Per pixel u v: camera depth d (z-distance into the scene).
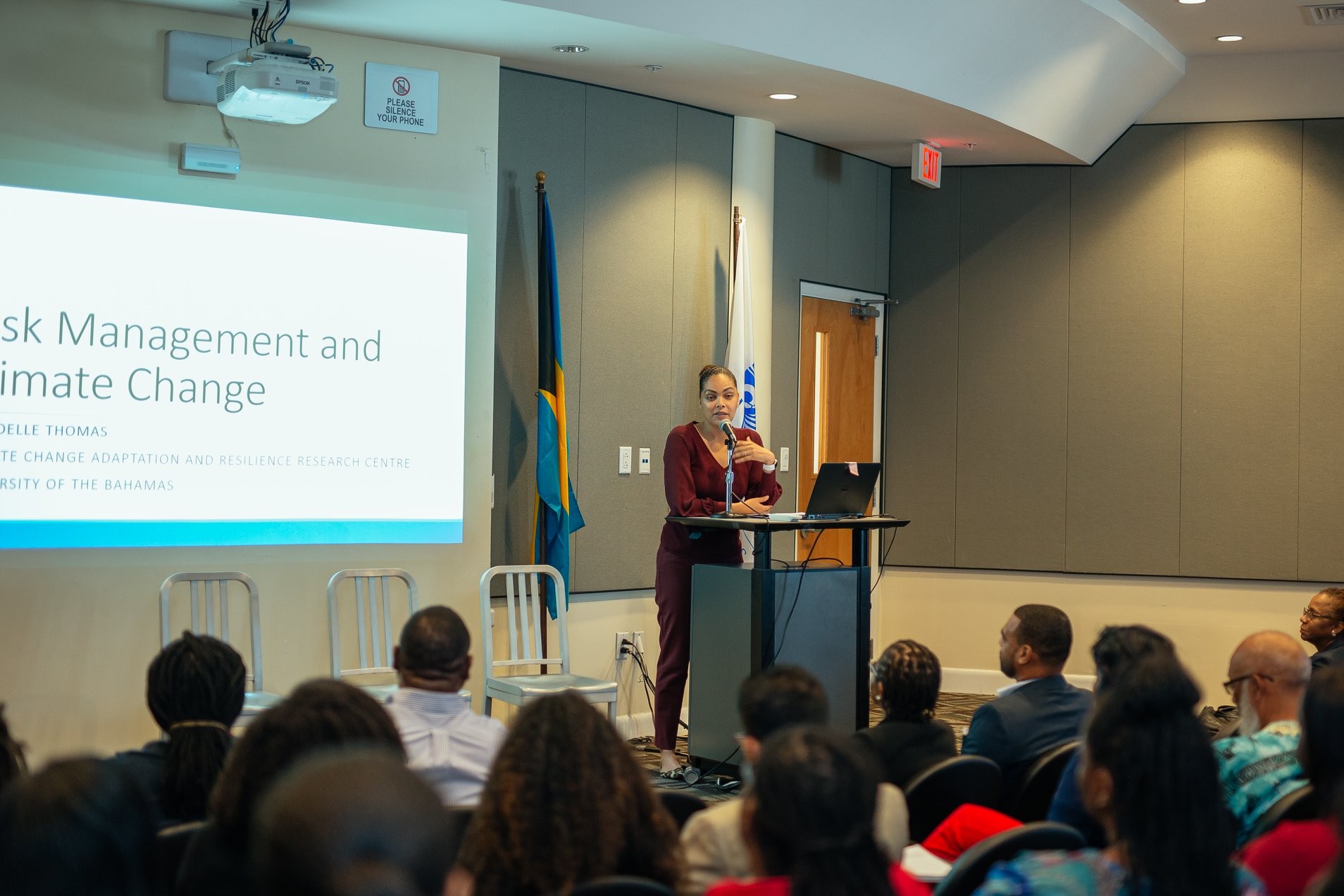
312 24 5.10
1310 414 7.48
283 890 1.01
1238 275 7.59
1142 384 7.73
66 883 1.16
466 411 5.44
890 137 7.28
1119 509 7.76
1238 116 7.58
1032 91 6.77
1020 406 7.93
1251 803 2.54
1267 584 7.57
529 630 5.48
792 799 1.52
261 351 4.99
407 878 1.00
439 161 5.39
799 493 7.50
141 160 4.76
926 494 8.09
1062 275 7.88
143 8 4.76
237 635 4.94
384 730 1.92
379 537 5.24
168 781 2.35
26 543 4.57
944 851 2.52
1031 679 3.25
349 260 5.18
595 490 6.25
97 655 4.69
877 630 8.13
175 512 4.82
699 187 6.67
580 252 6.18
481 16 5.04
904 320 8.16
